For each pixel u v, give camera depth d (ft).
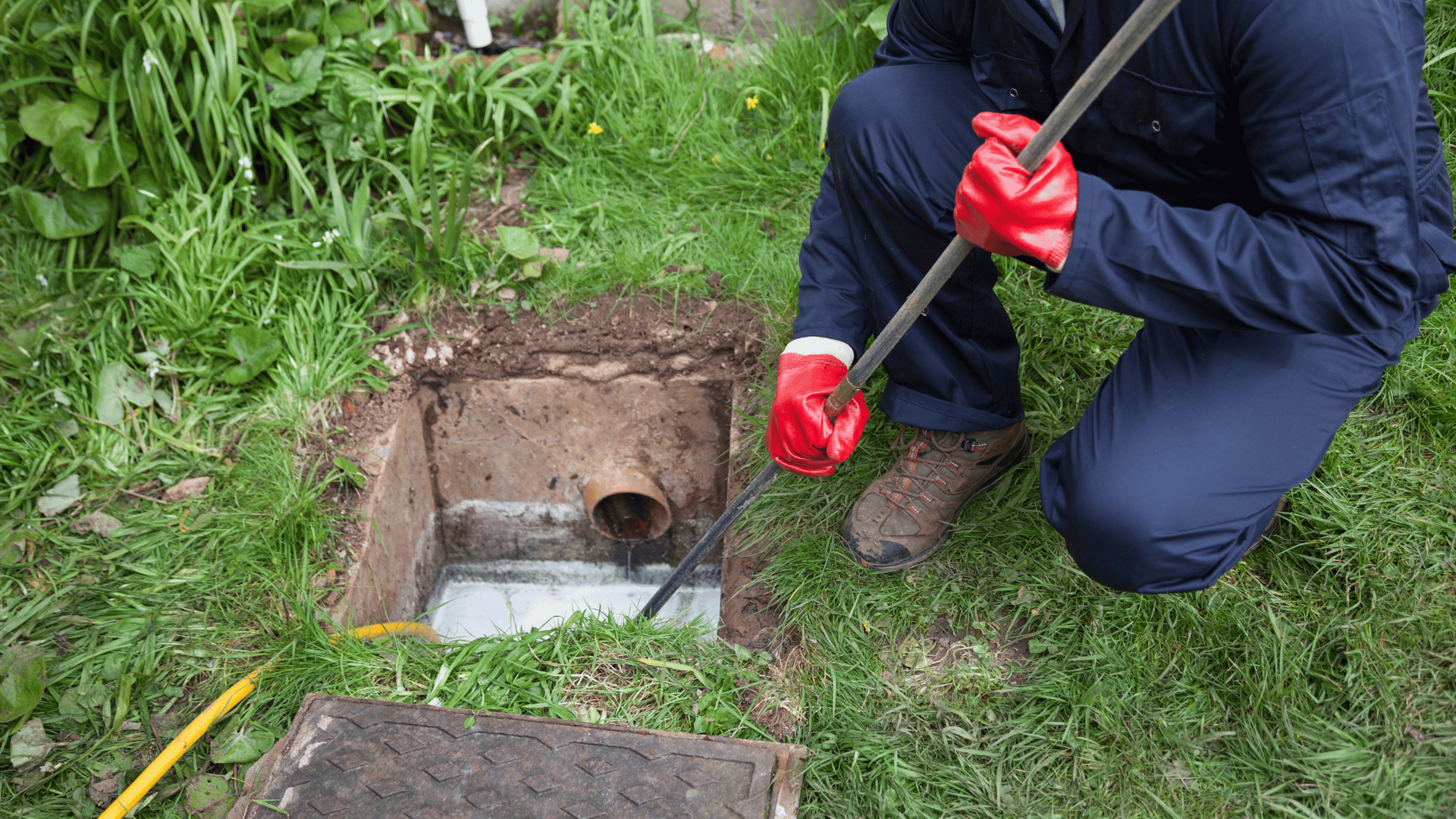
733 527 7.07
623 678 6.08
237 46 8.24
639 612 6.73
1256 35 3.96
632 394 8.41
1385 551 5.82
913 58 5.62
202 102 8.40
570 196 8.79
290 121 8.66
